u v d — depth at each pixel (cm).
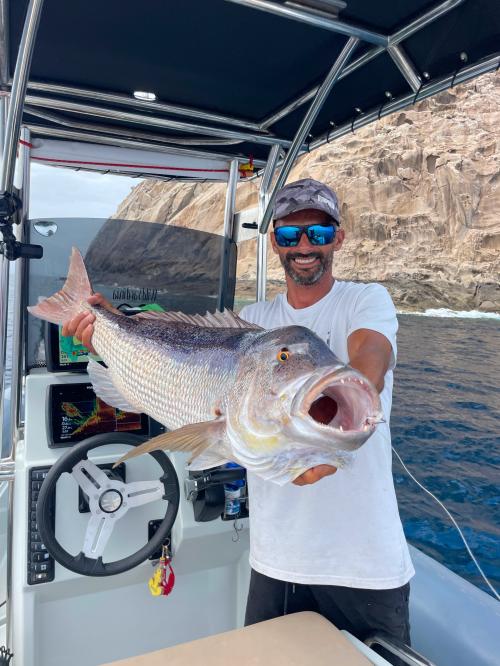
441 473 784
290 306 190
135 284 289
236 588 252
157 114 283
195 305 308
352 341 153
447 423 1037
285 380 112
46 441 230
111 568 212
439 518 627
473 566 521
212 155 336
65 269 271
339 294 178
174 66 234
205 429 126
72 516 222
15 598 218
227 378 130
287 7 174
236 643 140
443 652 202
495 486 725
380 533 163
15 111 175
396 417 1085
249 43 213
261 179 342
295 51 219
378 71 233
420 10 184
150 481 221
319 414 115
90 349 185
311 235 174
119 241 280
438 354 1786
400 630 166
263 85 251
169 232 290
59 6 185
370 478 165
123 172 328
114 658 231
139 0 182
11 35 201
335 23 182
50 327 242
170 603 241
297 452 112
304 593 178
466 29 192
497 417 1070
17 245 202
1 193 191
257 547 178
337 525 165
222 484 231
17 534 225
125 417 242
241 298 681
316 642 140
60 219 271
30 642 213
